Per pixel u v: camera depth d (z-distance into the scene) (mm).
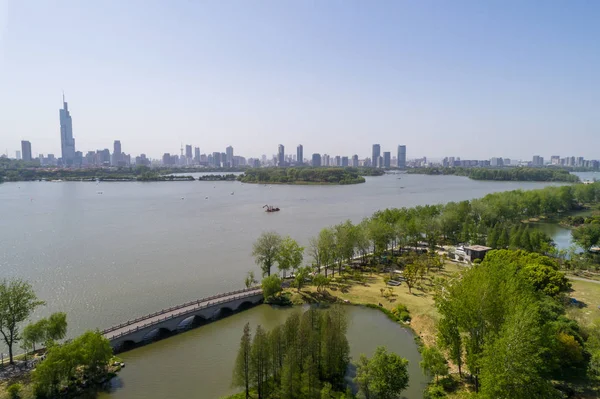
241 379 63625
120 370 74000
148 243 173750
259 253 123750
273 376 67312
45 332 73875
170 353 80562
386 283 119438
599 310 90375
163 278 126188
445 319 69125
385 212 181625
